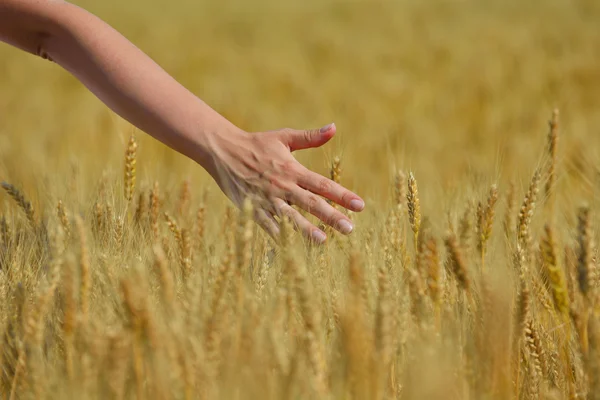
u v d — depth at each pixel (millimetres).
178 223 2207
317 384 1740
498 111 6449
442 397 1717
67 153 4180
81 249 1803
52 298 1864
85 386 1723
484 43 10445
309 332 1747
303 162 2496
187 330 1757
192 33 13461
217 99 7262
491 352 1759
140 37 12398
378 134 5875
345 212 2133
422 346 1745
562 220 2330
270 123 6602
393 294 1857
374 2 16734
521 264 1938
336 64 10008
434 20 13586
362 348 1722
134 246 2068
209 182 2555
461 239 1924
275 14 16984
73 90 7926
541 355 1864
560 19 12602
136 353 1734
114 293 1867
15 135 5352
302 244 1993
